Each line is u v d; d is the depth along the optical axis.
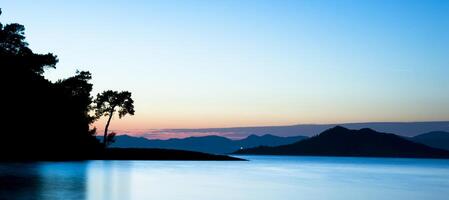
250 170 63.72
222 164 85.62
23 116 70.19
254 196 27.56
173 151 111.88
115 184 31.47
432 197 30.36
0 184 27.92
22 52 74.12
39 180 31.61
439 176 60.44
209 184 35.25
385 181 46.72
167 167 62.03
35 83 73.19
